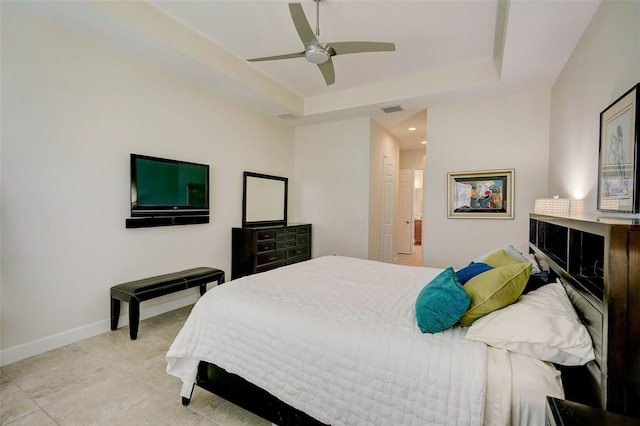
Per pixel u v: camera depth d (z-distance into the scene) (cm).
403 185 792
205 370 189
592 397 111
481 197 405
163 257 345
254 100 423
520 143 382
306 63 367
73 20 245
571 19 228
